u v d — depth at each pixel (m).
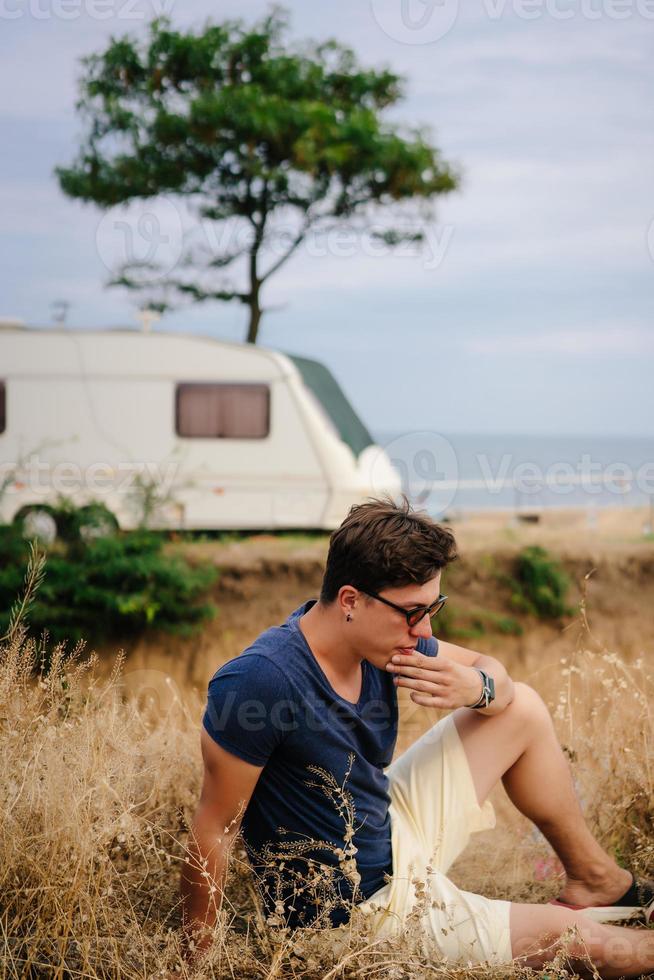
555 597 8.73
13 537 8.47
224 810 1.96
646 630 8.66
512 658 8.55
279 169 13.59
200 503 10.57
